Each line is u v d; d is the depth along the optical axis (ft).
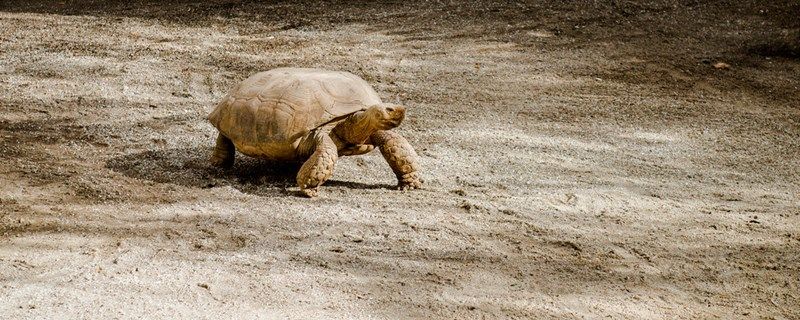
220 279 21.97
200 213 27.37
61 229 25.62
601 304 21.53
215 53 54.65
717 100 49.37
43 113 40.83
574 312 20.94
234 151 33.09
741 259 25.40
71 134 37.55
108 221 26.45
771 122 45.27
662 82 52.49
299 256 23.80
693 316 21.13
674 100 48.88
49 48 54.34
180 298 20.67
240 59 53.36
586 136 40.96
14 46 54.80
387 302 20.94
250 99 29.71
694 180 34.47
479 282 22.52
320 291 21.43
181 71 50.08
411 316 20.18
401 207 28.53
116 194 29.30
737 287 23.27
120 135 37.60
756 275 24.18
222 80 48.62
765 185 34.14
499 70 53.31
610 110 46.03
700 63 56.95
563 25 64.80
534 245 25.63
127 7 71.10
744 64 57.26
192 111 42.34
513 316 20.48
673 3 72.08
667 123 44.14
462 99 46.80
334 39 59.57
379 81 49.80
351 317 19.98
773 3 71.87
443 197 29.96
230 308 20.20
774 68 56.80
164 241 24.73
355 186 30.89
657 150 39.14
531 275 23.24
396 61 54.44
